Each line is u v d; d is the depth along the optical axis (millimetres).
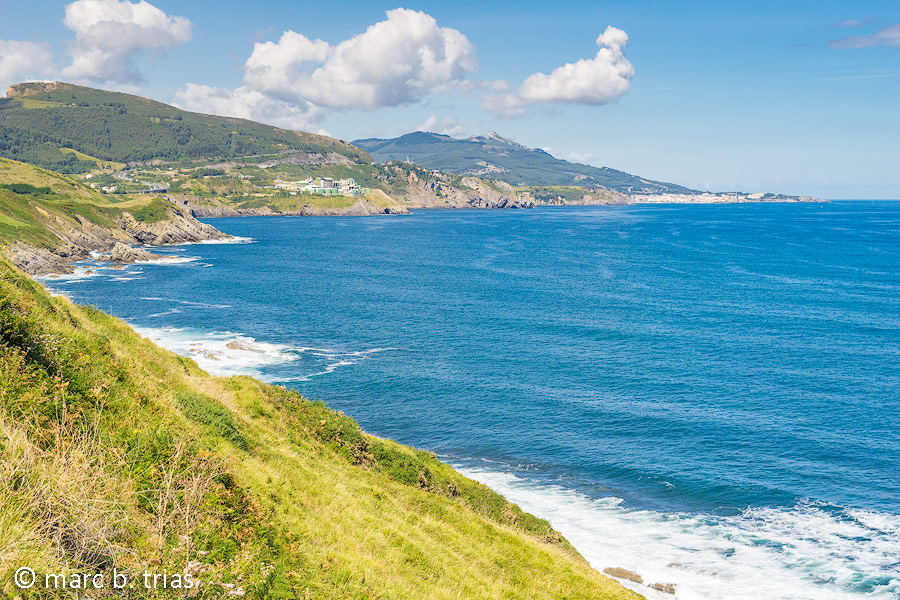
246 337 87000
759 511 42812
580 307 112125
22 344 13672
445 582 17719
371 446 33500
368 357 78438
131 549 8773
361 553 16625
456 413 59969
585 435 55281
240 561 10453
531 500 44156
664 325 97438
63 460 9086
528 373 72625
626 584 34344
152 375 23375
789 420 58375
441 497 29984
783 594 33844
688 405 62406
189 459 12945
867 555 37438
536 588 22000
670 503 44062
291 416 31031
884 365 75250
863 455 51000
